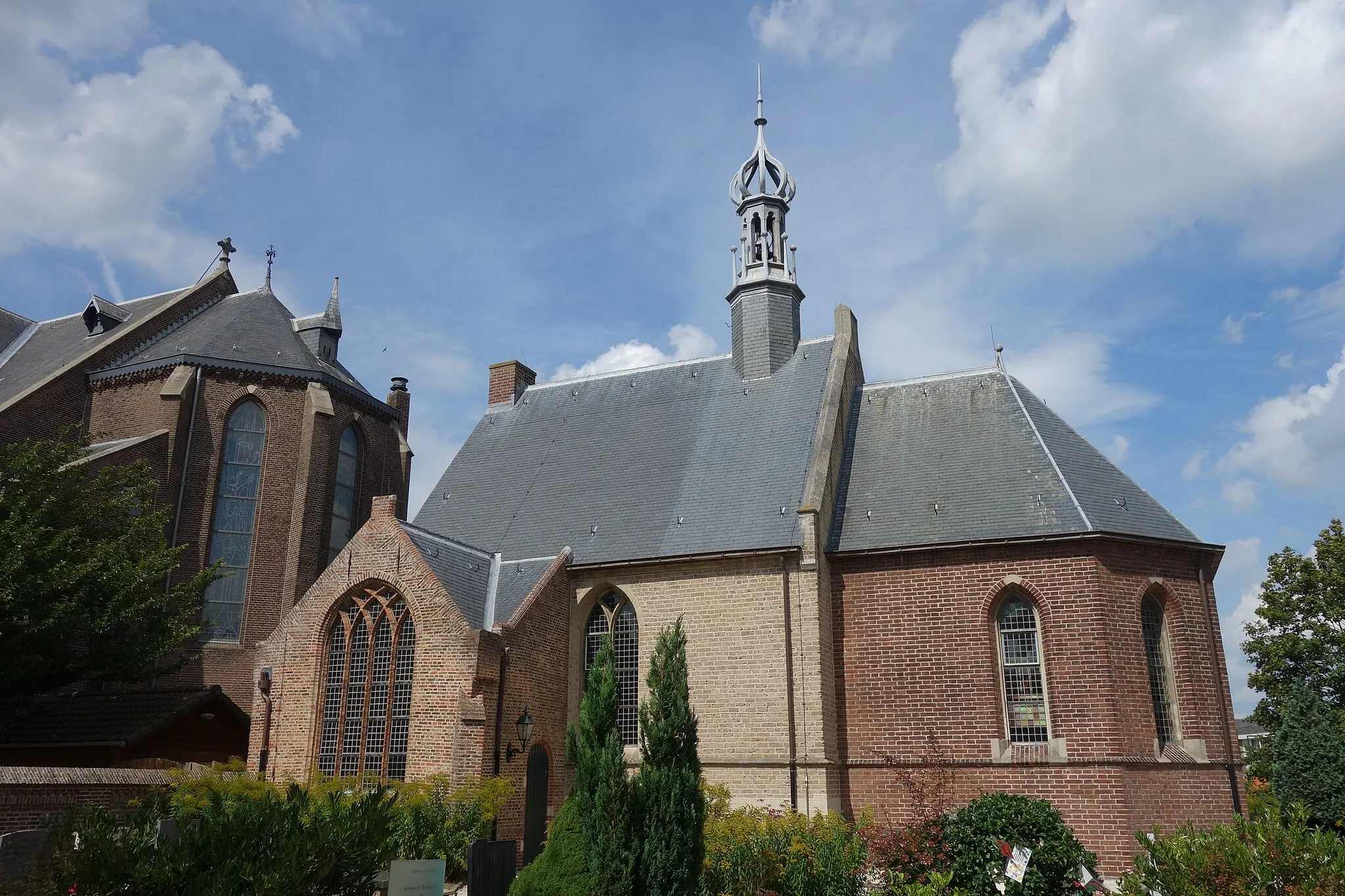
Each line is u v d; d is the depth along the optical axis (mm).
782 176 39000
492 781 24453
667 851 15547
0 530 26188
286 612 35688
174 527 35781
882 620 28609
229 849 11359
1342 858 13336
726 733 27719
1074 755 25797
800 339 37281
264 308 41906
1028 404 31906
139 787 23562
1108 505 28391
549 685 29094
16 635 25469
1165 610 27875
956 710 27188
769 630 28125
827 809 26203
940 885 18031
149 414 37594
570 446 37188
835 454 31656
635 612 30422
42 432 37188
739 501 31141
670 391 37625
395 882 15000
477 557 32062
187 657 32906
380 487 41812
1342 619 38062
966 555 28141
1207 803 26031
